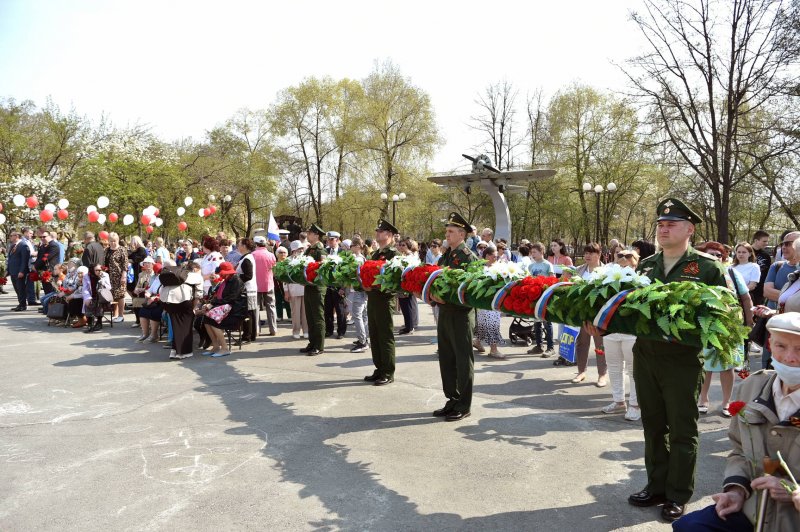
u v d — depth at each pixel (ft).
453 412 17.29
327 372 23.27
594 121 109.09
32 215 88.43
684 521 7.79
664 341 11.07
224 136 119.75
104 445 14.90
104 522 10.86
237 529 10.60
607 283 11.85
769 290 19.01
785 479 6.82
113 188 74.23
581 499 11.88
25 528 10.64
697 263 11.54
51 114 106.01
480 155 57.77
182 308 25.57
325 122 114.32
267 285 31.73
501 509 11.43
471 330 17.38
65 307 34.88
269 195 116.88
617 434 15.93
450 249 19.10
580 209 114.42
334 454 14.35
